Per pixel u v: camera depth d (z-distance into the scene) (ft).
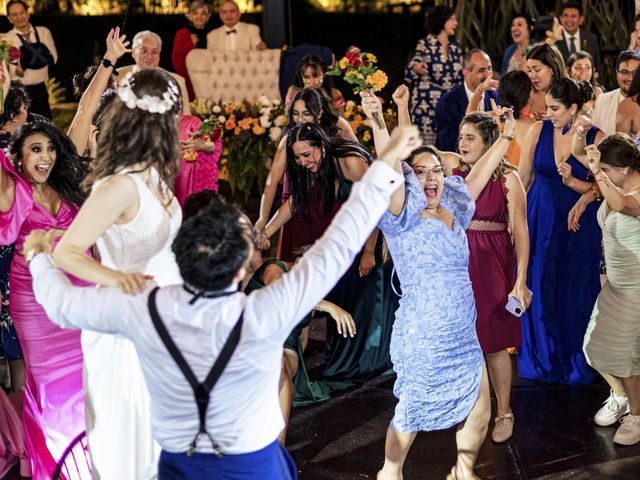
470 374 12.00
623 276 14.01
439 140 24.66
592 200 16.17
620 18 31.86
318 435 14.74
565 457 13.88
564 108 16.26
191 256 7.79
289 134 15.31
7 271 14.49
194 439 8.05
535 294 16.65
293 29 44.55
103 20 43.06
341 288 16.63
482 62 23.76
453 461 13.75
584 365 16.48
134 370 10.66
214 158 17.75
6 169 12.32
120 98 9.82
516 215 14.29
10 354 14.74
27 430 12.75
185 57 31.53
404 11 43.55
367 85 11.84
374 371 16.78
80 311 8.14
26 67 29.12
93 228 9.39
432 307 11.66
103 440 10.80
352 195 8.10
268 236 16.28
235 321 7.84
